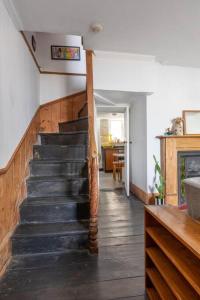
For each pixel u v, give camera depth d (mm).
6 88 2107
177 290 1153
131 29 2596
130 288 1714
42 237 2195
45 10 2188
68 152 3201
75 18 2340
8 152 2152
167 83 3936
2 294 1663
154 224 1646
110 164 8000
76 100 4355
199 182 1346
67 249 2252
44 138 3510
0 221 1899
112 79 3516
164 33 2707
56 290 1700
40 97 4195
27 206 2447
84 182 2809
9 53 2211
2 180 1960
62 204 2504
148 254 1588
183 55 3447
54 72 4273
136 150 4492
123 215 3305
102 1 2053
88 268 1968
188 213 1437
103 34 2717
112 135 8828
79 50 4398
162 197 3711
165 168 3746
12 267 1986
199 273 1079
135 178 4570
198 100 4062
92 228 2191
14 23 2359
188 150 3826
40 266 2002
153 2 2078
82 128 3479
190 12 2256
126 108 4527
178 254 1273
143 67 3609
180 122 3859
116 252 2229
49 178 2852
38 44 4242
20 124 2611
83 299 1605
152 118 3891
